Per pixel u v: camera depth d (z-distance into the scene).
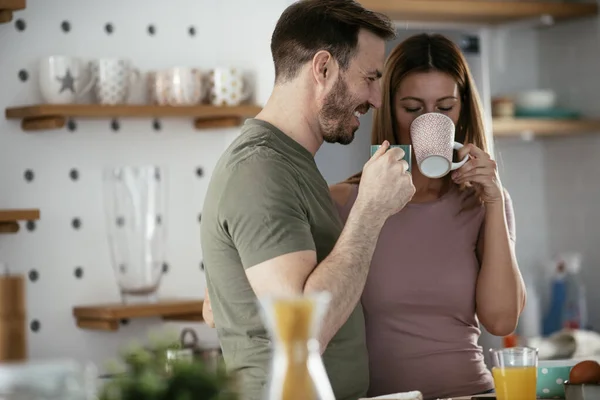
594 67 4.61
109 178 3.23
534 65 4.89
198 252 3.53
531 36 4.89
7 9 3.11
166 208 3.30
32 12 3.25
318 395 1.45
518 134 4.59
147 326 3.41
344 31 2.14
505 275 2.45
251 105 3.43
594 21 4.60
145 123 3.44
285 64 2.16
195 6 3.52
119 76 3.22
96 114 3.17
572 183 4.76
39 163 3.25
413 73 2.53
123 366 1.43
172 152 3.48
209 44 3.54
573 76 4.73
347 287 1.94
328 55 2.12
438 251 2.45
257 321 2.04
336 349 2.12
